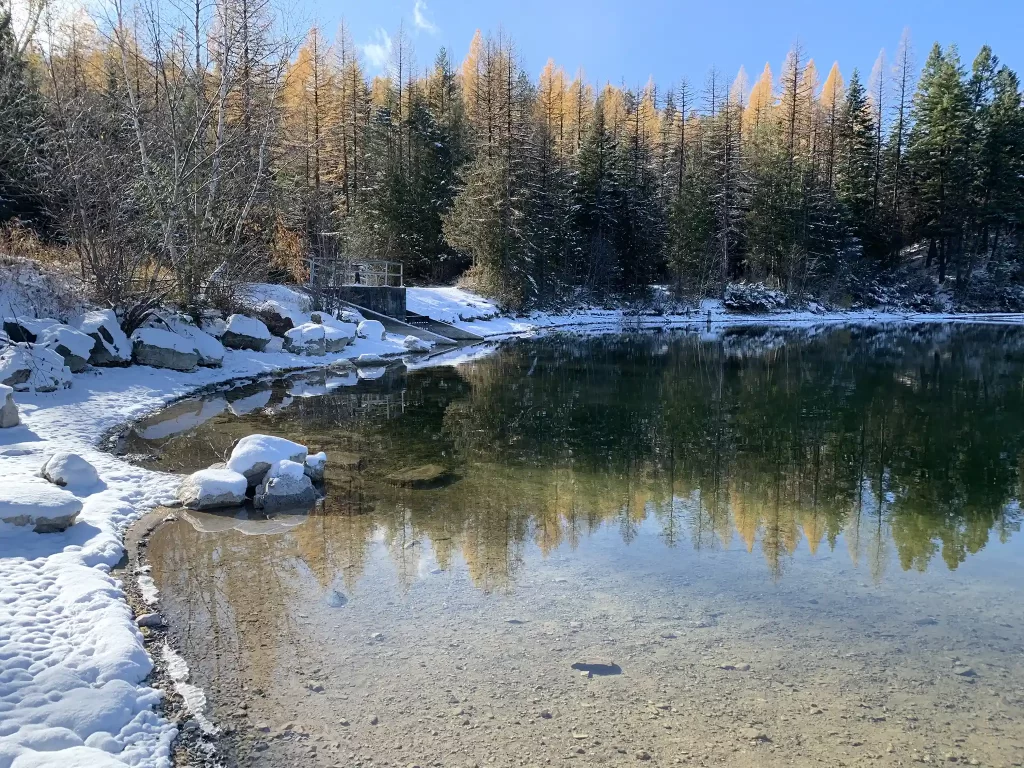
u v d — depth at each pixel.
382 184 35.78
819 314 40.91
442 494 6.66
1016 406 12.43
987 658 3.81
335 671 3.55
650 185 42.41
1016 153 43.16
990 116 43.50
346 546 5.24
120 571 4.65
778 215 41.97
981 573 5.02
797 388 14.53
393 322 22.42
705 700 3.35
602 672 3.59
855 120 46.03
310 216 20.80
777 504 6.63
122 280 12.38
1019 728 3.17
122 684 3.20
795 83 46.56
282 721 3.13
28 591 3.97
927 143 44.41
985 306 43.53
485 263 31.81
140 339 12.06
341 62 38.25
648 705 3.30
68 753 2.58
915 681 3.56
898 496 6.97
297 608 4.23
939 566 5.14
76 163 11.70
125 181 13.27
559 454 8.45
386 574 4.76
